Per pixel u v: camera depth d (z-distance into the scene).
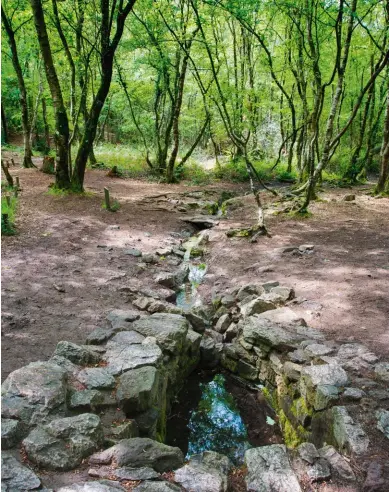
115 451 3.81
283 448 4.20
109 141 32.41
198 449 5.31
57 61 19.09
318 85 13.15
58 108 13.53
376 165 26.22
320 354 5.57
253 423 5.78
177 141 19.06
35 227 10.99
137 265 9.21
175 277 9.07
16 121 30.02
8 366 5.14
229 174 21.55
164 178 19.70
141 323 6.26
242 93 18.44
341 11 10.53
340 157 24.69
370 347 5.76
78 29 14.52
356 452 3.94
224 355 6.93
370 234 11.15
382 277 8.18
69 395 4.46
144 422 4.59
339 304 7.12
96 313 6.82
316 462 3.97
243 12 10.55
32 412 4.05
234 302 7.91
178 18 16.44
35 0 12.09
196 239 11.98
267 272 8.86
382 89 20.19
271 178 21.83
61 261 8.96
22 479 3.35
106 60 12.84
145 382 4.72
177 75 18.81
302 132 18.67
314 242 10.59
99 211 13.03
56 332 6.09
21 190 14.40
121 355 5.34
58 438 3.80
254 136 26.64
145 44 17.94
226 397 6.32
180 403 6.13
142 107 24.55
